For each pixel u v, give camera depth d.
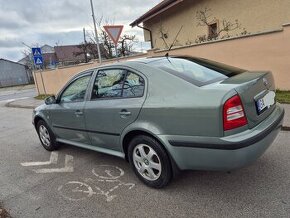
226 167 2.91
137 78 3.60
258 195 3.15
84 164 4.78
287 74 7.56
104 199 3.53
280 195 3.11
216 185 3.48
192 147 3.02
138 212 3.14
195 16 13.42
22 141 7.04
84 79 4.48
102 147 4.31
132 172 4.20
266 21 9.98
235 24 11.23
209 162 2.98
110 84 3.97
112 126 3.86
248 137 2.79
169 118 3.14
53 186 4.08
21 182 4.38
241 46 8.24
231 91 2.82
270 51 7.70
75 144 4.93
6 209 3.56
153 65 3.55
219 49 8.76
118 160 4.76
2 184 4.39
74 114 4.52
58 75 18.03
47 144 5.75
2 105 17.36
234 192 3.28
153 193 3.50
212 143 2.87
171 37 15.57
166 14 15.54
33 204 3.62
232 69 3.77
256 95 3.05
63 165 4.87
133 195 3.53
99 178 4.15
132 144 3.65
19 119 10.77
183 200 3.26
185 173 3.85
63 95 4.97
